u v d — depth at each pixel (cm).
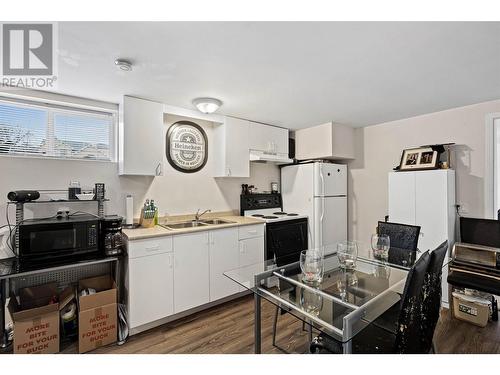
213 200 337
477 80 214
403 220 298
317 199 351
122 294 235
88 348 193
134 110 249
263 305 277
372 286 158
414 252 226
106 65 182
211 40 153
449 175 272
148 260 223
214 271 266
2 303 190
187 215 313
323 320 123
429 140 312
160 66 185
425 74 202
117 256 216
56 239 198
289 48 162
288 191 393
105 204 259
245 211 359
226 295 274
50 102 237
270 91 237
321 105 279
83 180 248
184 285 245
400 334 127
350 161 394
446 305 264
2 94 217
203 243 258
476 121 277
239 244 288
